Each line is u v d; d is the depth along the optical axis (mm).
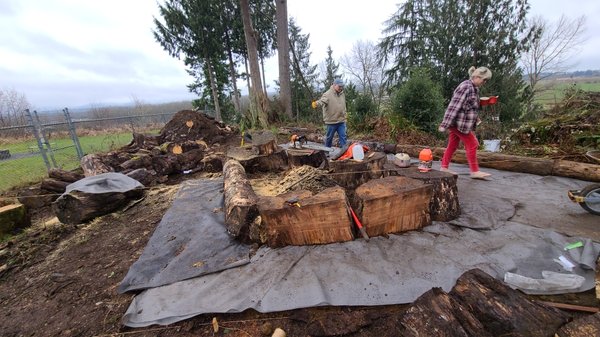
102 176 3709
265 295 1790
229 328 1651
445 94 12727
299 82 15781
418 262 1969
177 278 2053
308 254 2186
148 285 2014
